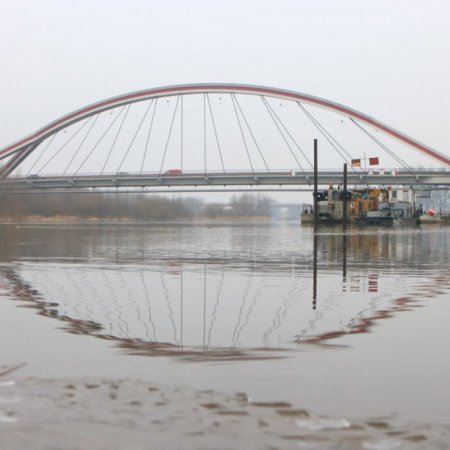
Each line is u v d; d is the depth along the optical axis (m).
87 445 3.54
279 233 49.66
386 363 6.13
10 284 13.11
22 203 129.50
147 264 18.53
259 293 11.65
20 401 4.50
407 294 11.44
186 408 4.43
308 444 3.75
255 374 5.66
